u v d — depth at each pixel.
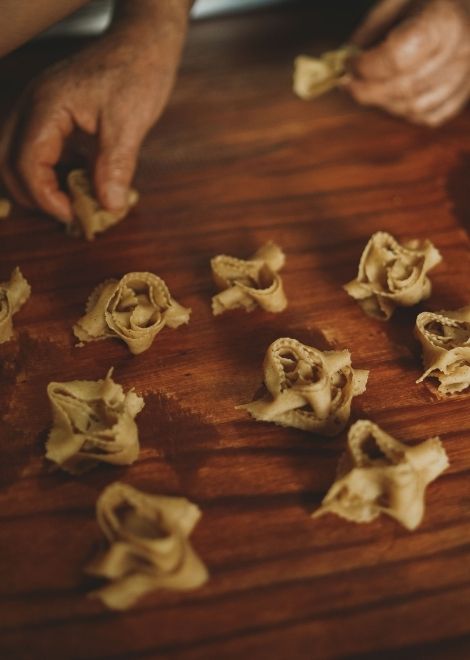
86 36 0.54
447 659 0.30
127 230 0.44
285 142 0.49
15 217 0.45
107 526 0.32
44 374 0.38
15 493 0.34
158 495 0.34
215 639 0.30
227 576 0.32
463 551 0.32
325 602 0.31
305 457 0.35
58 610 0.31
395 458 0.33
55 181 0.43
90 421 0.35
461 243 0.43
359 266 0.40
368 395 0.37
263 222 0.44
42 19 0.38
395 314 0.40
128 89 0.42
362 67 0.48
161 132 0.49
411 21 0.47
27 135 0.42
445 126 0.49
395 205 0.45
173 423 0.36
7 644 0.30
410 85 0.48
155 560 0.30
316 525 0.33
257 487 0.34
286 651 0.30
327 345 0.39
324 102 0.51
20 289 0.40
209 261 0.43
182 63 0.54
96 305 0.39
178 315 0.39
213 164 0.48
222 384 0.38
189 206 0.45
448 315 0.38
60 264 0.43
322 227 0.44
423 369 0.38
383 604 0.31
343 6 0.57
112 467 0.35
